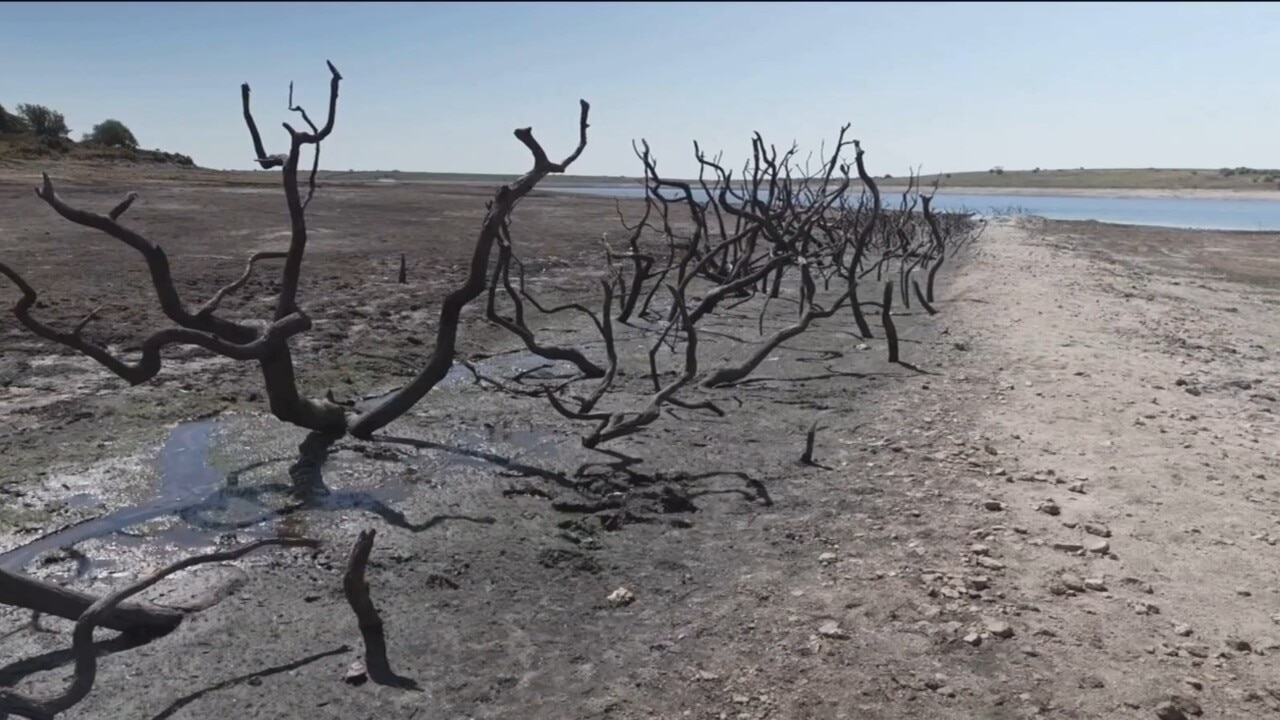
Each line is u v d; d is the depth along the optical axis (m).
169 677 4.77
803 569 6.15
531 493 7.54
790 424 9.60
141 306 13.67
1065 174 181.00
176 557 6.18
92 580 5.81
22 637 5.09
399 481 7.69
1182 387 11.64
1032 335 14.72
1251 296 22.95
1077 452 8.66
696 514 7.14
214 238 23.72
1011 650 5.11
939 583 5.89
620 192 96.75
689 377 9.33
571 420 9.59
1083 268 26.89
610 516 7.03
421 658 5.02
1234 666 5.01
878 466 8.24
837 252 20.80
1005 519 7.00
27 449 7.86
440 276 19.09
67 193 34.53
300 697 4.63
